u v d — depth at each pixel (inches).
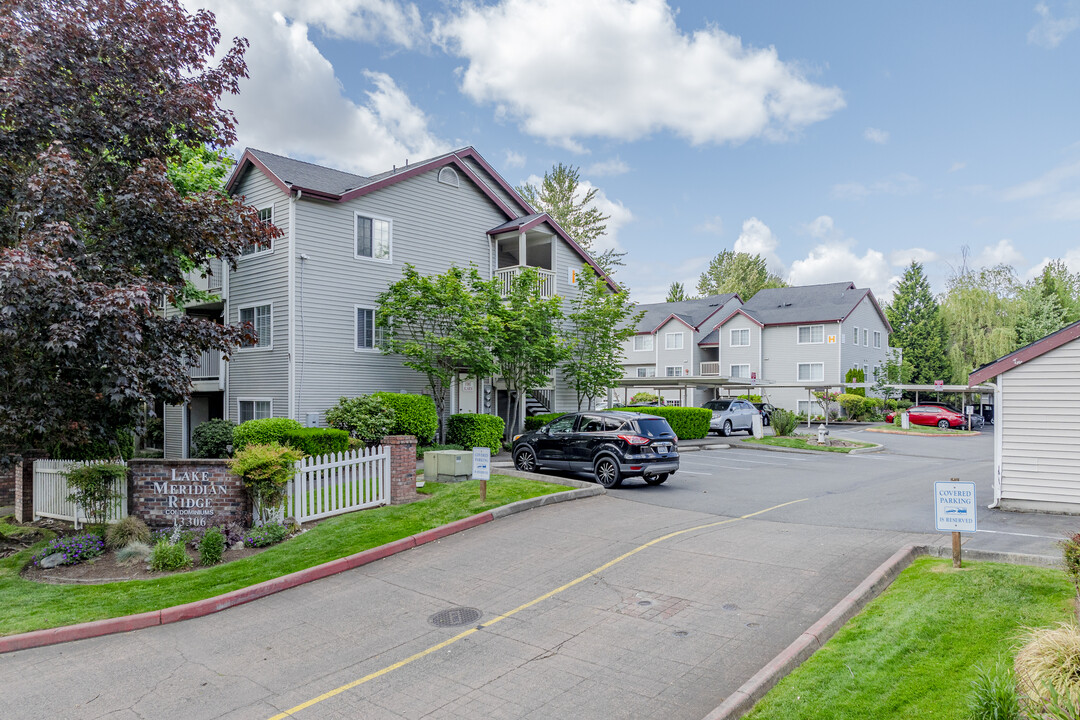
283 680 230.5
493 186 988.6
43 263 324.8
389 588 326.0
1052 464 464.8
